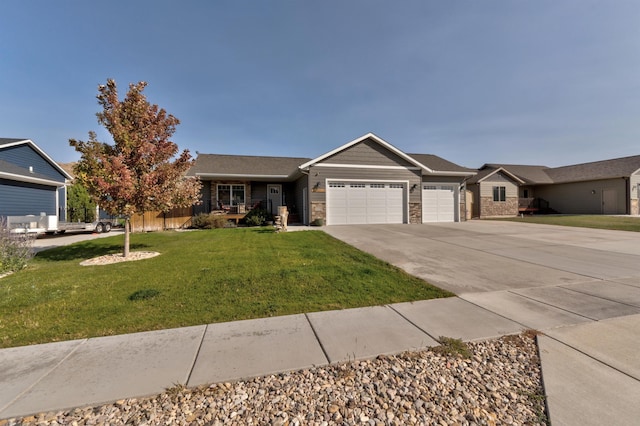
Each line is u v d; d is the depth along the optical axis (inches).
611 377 95.9
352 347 116.5
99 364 103.1
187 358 107.3
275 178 709.9
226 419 78.4
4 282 207.3
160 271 235.0
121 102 295.1
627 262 275.1
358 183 620.7
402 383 94.7
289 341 121.3
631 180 883.4
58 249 370.0
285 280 208.5
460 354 111.3
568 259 287.9
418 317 147.3
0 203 542.3
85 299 170.6
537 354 111.7
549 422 76.4
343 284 200.8
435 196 698.2
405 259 284.7
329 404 84.7
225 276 217.6
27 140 649.0
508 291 190.1
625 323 139.1
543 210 1107.9
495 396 88.1
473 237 433.4
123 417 78.3
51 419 77.2
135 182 288.5
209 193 705.6
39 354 110.3
